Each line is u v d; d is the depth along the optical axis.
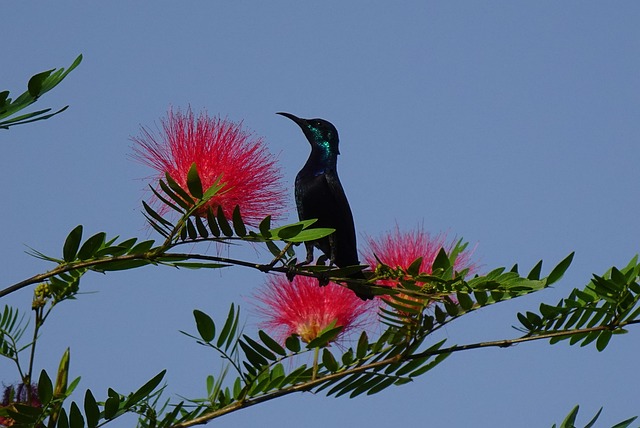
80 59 5.96
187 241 6.46
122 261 6.46
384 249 8.31
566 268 7.15
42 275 6.11
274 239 6.42
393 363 7.40
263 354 7.20
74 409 6.14
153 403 6.92
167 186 6.72
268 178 7.14
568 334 7.18
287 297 8.42
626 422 6.67
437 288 7.41
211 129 7.08
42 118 5.75
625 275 6.88
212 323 7.05
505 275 7.22
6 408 6.13
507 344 7.30
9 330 6.96
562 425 6.70
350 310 8.37
